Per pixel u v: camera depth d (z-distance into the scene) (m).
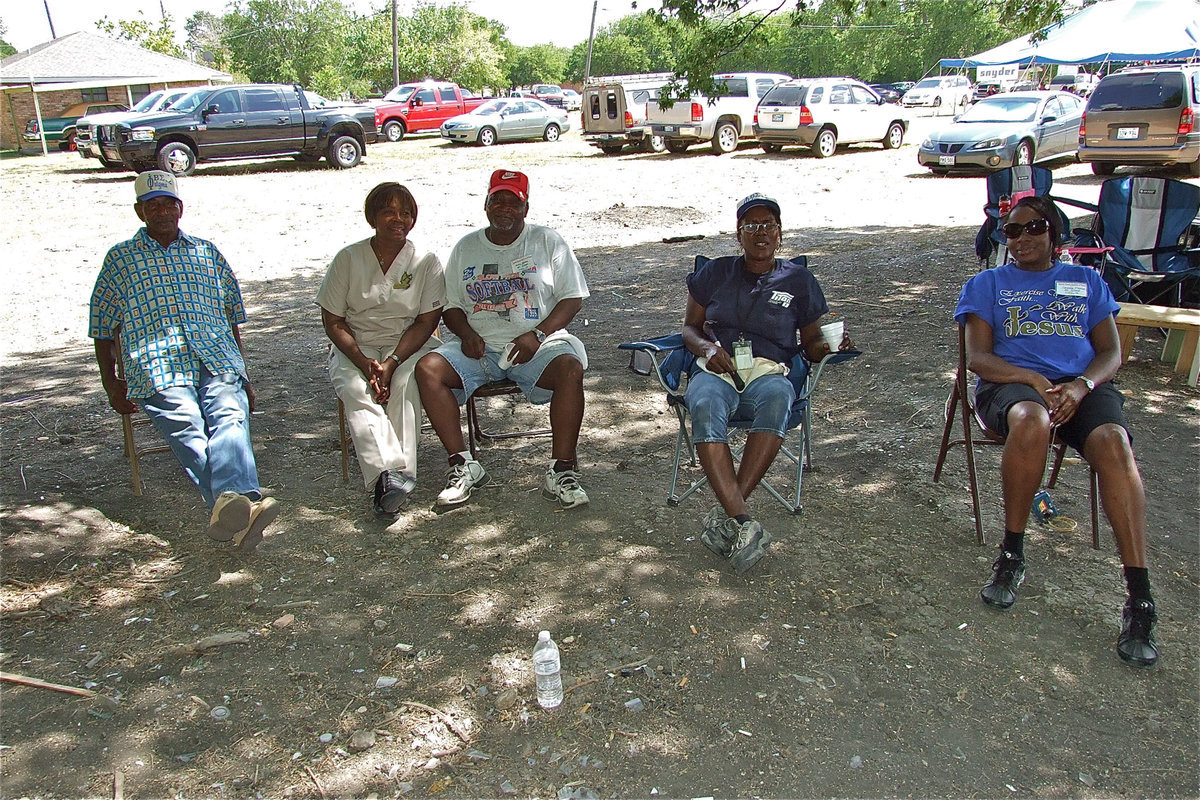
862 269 8.68
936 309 7.03
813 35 59.16
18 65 30.42
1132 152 14.06
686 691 2.83
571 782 2.49
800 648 3.02
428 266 4.17
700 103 20.42
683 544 3.69
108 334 3.86
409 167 19.83
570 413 4.01
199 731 2.69
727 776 2.50
